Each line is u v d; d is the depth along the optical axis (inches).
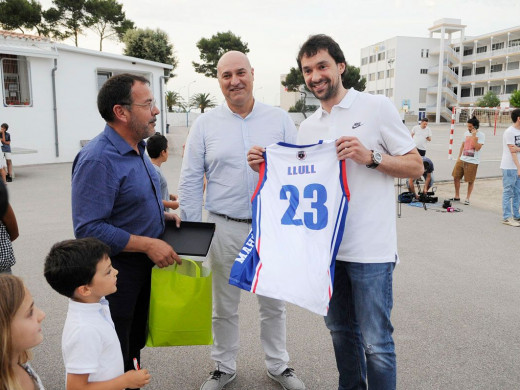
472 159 387.5
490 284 208.1
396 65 2664.9
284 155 105.0
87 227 90.1
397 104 2689.5
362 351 114.4
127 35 1473.9
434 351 147.2
